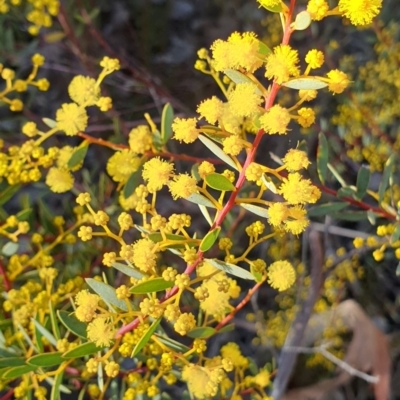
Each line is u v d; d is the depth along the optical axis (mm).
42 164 209
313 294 308
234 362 205
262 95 148
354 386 355
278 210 144
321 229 312
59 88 391
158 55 420
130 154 206
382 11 360
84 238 161
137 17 417
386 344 338
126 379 209
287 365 295
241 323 354
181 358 172
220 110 149
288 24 140
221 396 217
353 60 358
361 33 396
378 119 336
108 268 277
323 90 360
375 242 229
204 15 430
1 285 223
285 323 354
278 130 140
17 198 374
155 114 393
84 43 366
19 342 201
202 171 147
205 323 197
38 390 190
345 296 379
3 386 193
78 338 207
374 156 315
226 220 291
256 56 141
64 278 249
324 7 133
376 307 376
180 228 156
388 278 371
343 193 215
